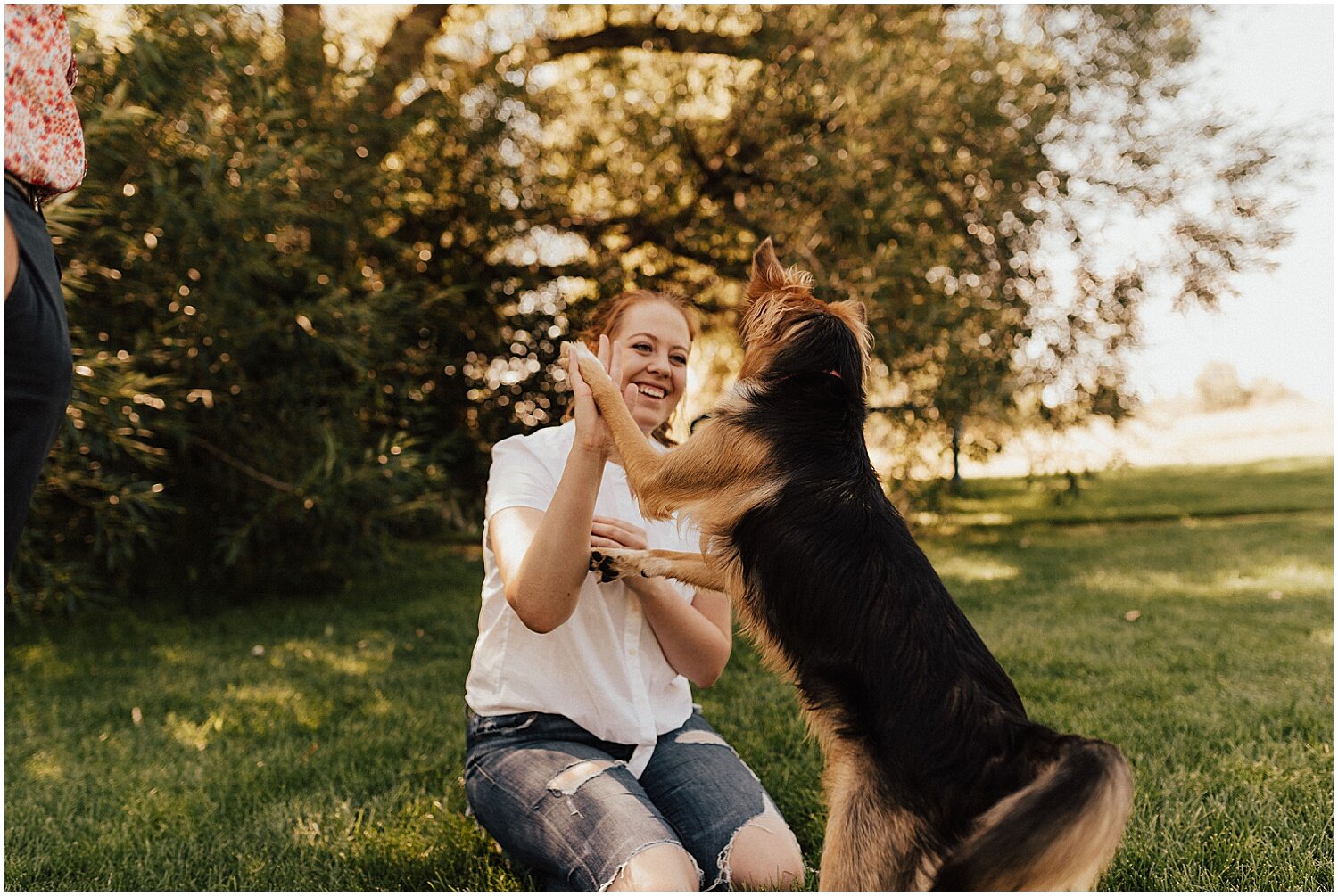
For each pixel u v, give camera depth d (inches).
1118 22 330.6
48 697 173.6
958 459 335.9
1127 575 287.1
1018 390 324.8
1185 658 179.3
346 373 273.6
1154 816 101.3
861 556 75.2
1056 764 60.1
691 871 71.1
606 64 358.3
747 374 96.0
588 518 76.4
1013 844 56.7
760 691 163.3
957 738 66.0
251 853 100.9
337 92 273.9
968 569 307.6
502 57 326.0
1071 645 193.0
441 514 316.8
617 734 84.0
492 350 333.4
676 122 335.0
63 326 50.9
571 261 340.2
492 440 331.9
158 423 223.8
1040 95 324.8
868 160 285.0
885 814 66.2
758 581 79.0
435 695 170.4
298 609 264.5
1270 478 633.0
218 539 273.0
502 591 86.6
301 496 243.8
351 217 267.0
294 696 170.9
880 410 313.1
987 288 327.0
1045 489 398.9
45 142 49.4
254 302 244.4
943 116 292.5
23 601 215.5
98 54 208.1
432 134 309.1
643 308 99.2
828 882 67.4
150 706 165.5
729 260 340.5
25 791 122.7
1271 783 112.2
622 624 87.7
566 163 356.2
